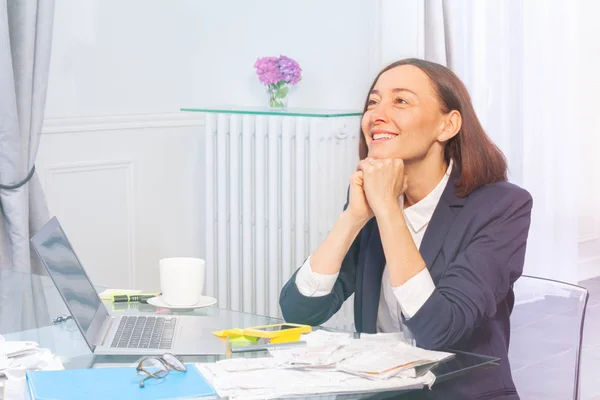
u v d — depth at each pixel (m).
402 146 1.84
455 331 1.69
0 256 3.13
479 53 4.17
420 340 1.70
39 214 3.23
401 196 1.97
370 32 3.92
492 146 1.91
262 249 3.92
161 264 2.00
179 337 1.71
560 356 1.87
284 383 1.42
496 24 4.21
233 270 3.97
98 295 1.95
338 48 4.06
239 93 4.21
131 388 1.38
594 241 5.53
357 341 1.70
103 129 3.73
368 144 1.91
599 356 3.97
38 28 3.12
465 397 1.48
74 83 3.63
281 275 3.95
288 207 3.86
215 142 3.99
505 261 1.82
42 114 3.18
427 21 3.91
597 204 5.49
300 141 3.79
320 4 4.09
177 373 1.46
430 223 1.89
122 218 3.87
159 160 3.98
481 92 4.18
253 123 3.88
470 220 1.85
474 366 1.57
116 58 3.77
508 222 1.85
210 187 3.97
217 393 1.37
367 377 1.47
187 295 1.98
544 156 4.53
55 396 1.33
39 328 1.77
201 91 4.09
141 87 3.87
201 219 4.19
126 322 1.83
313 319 1.96
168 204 4.04
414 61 1.90
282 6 4.17
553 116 4.55
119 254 3.87
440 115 1.87
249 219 3.92
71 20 3.60
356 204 1.88
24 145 3.12
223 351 1.63
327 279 1.92
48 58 3.16
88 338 1.62
